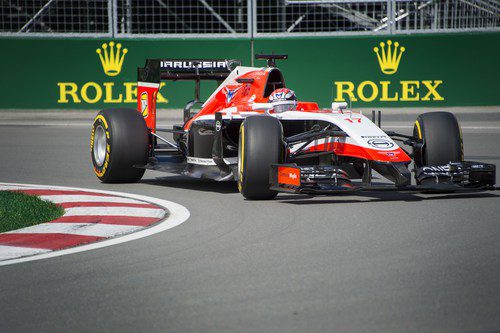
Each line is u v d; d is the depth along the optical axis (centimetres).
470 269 1933
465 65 7719
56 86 7744
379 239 2281
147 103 3769
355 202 2925
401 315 1595
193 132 3338
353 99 7688
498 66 7756
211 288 1802
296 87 7694
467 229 2402
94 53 7700
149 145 3772
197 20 7988
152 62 3719
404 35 7650
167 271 1956
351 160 3152
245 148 2917
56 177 3775
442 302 1673
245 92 3450
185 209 2842
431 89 7712
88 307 1680
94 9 8044
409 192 3153
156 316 1614
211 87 7619
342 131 3000
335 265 1988
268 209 2803
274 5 8106
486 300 1683
